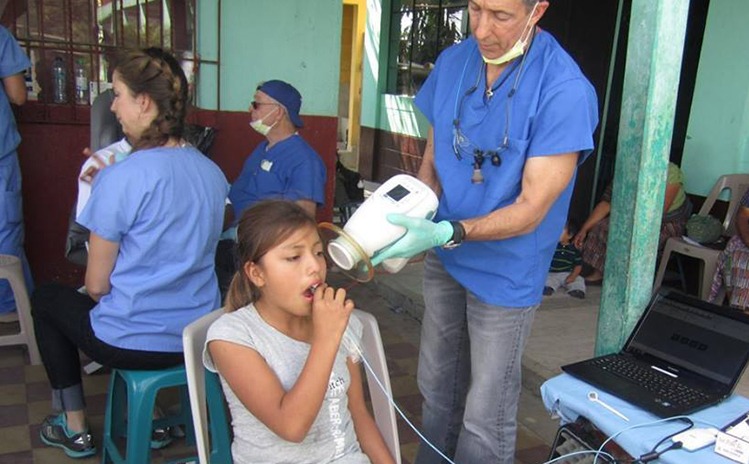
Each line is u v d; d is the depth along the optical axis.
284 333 1.65
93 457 2.61
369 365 1.87
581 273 5.02
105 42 4.02
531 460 2.79
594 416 1.67
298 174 3.15
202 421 1.73
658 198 2.01
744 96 4.38
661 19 1.85
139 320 2.14
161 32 4.19
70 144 4.01
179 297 2.20
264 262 1.56
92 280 2.15
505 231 1.75
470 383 2.21
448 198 1.99
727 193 4.48
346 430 1.70
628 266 2.03
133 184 2.04
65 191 4.06
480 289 1.97
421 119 7.87
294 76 4.70
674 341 1.92
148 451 2.19
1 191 3.39
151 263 2.13
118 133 2.99
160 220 2.09
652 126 1.93
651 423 1.62
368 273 1.66
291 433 1.47
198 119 4.44
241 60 4.49
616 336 2.09
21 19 3.77
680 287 4.62
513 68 1.82
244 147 4.61
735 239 3.82
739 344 1.79
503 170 1.83
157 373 2.19
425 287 2.26
